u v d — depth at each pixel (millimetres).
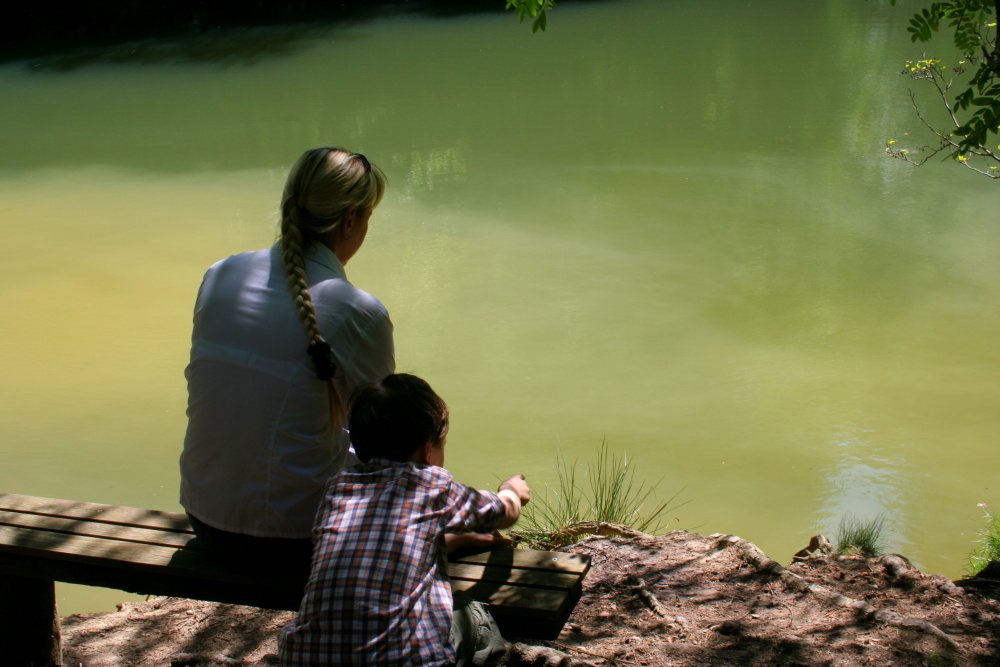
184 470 2195
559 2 32594
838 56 23750
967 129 4438
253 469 2088
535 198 16562
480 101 22297
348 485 2012
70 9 31562
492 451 9188
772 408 9945
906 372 10609
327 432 2115
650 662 2824
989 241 14156
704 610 3205
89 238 15344
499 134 20047
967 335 11430
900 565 3557
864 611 3080
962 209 15383
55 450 9453
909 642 2869
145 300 13094
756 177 17062
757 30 27062
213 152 19812
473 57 26156
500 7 32031
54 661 2902
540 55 26141
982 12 5152
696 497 8312
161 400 10508
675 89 22297
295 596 2258
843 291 12773
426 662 1849
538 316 12297
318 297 2092
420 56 26781
